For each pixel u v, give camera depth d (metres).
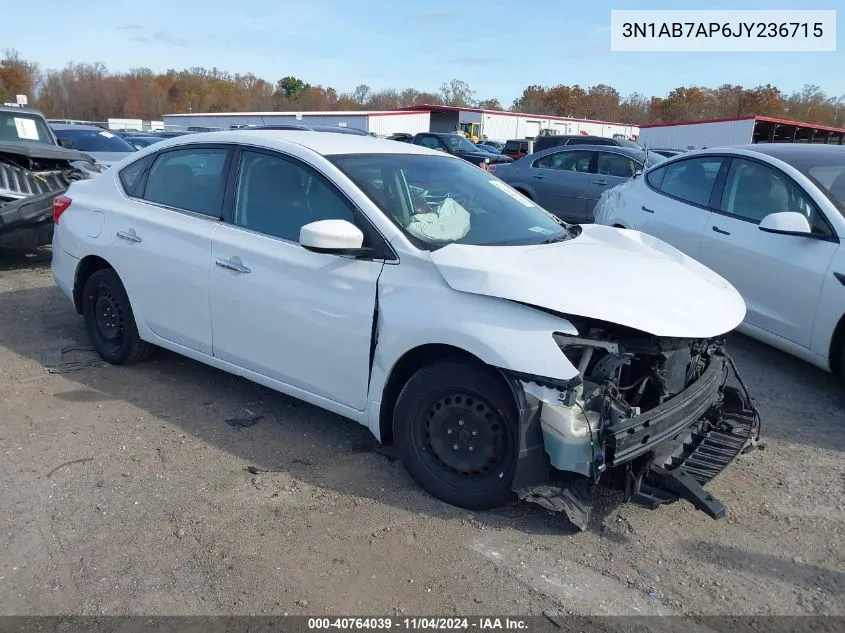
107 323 4.84
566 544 3.02
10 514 3.11
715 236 5.57
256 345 3.85
